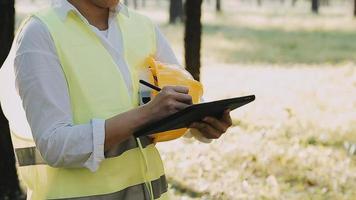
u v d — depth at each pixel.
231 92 16.56
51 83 2.65
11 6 6.52
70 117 2.67
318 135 10.64
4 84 2.81
